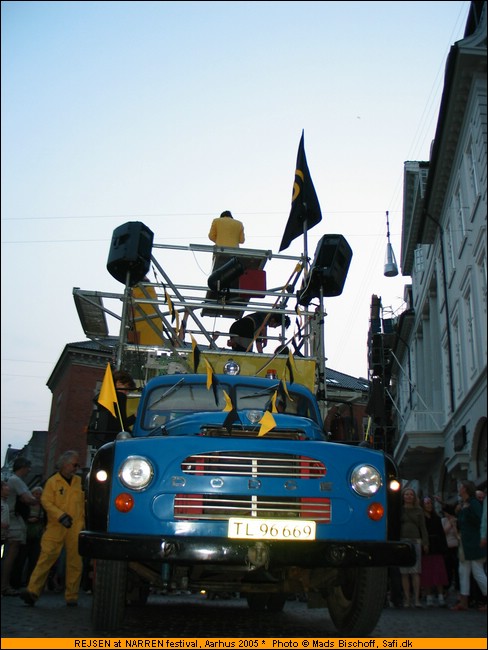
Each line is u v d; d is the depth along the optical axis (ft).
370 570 16.55
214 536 15.15
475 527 28.07
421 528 30.58
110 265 29.14
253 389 22.45
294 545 15.24
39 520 32.30
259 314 35.81
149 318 32.14
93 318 34.73
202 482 15.57
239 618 21.34
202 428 17.06
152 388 21.94
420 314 94.84
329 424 23.08
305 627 19.19
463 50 55.01
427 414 77.77
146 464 15.61
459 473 65.77
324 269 30.17
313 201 34.94
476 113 56.13
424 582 30.53
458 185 65.77
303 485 15.87
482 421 56.29
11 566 28.27
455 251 66.44
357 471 16.25
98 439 19.69
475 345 56.29
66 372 137.39
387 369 92.84
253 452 15.96
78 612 21.57
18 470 28.89
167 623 19.11
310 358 28.55
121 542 14.87
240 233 36.78
